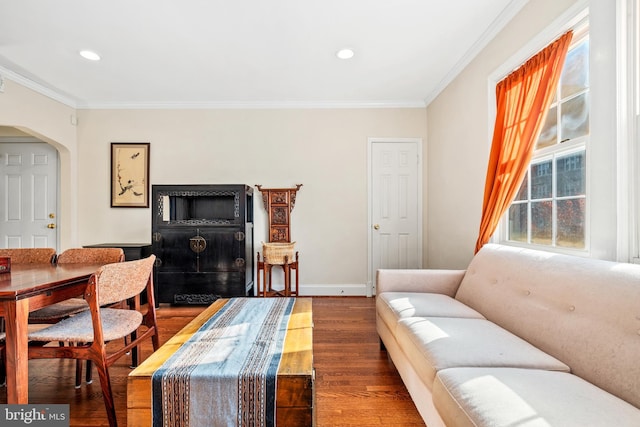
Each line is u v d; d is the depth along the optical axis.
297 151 3.78
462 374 1.07
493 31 2.26
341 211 3.79
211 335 1.46
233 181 3.78
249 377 1.10
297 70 2.93
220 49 2.54
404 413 1.55
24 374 1.31
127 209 3.75
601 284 1.16
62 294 1.50
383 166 3.79
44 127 3.30
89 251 2.14
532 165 2.06
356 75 3.05
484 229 2.25
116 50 2.54
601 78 1.43
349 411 1.56
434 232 3.55
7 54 2.59
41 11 2.03
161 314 3.05
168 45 2.47
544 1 1.80
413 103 3.76
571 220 1.73
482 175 2.49
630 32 1.34
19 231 3.85
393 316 1.79
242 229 3.25
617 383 0.97
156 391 1.10
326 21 2.18
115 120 3.76
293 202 3.74
